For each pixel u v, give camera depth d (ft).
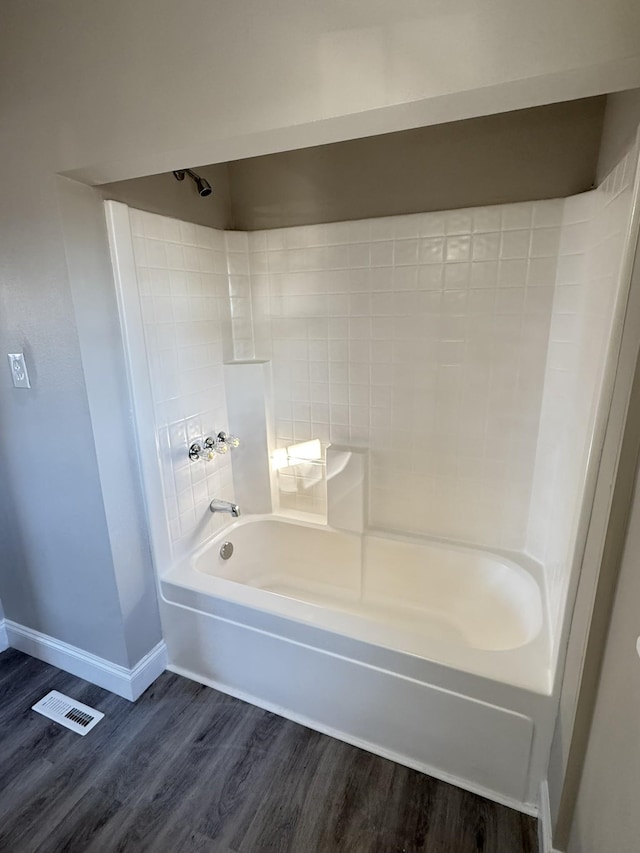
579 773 3.67
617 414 3.14
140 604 5.99
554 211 5.32
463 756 4.76
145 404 5.74
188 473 6.66
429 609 7.01
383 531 7.22
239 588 5.88
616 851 2.75
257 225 6.97
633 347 2.93
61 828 4.54
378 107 3.12
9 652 6.86
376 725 5.14
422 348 6.38
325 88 3.22
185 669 6.38
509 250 5.63
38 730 5.57
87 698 6.02
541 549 6.14
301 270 6.80
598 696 3.35
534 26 2.67
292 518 7.73
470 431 6.40
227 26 3.37
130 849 4.35
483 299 5.90
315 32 3.16
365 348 6.71
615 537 3.09
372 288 6.44
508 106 3.12
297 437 7.55
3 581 6.65
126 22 3.67
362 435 7.08
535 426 6.02
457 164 5.68
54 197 4.48
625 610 2.91
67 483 5.50
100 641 6.03
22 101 4.31
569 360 5.32
